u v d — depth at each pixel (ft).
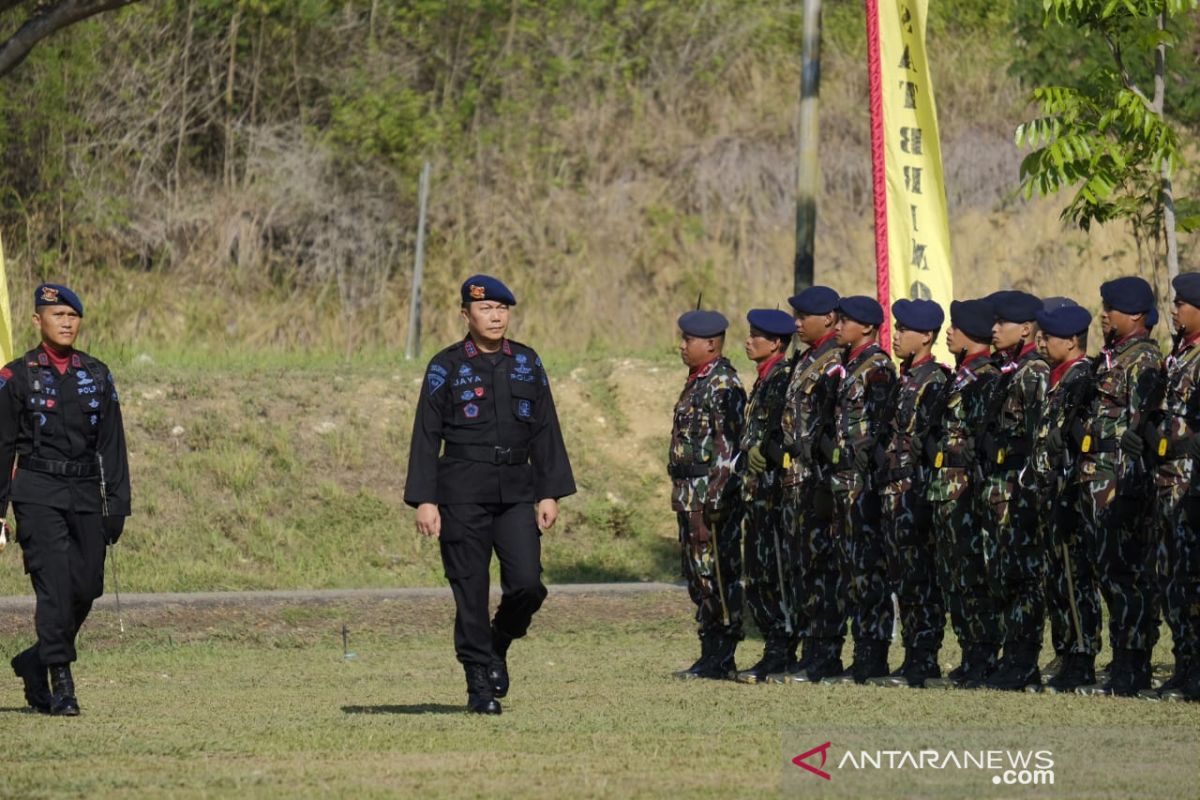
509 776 63.67
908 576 98.37
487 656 82.12
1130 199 125.70
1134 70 215.51
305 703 89.71
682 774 63.93
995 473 93.86
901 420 98.37
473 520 80.53
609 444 177.27
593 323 232.73
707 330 102.42
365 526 157.89
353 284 235.20
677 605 134.72
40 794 60.44
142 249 230.48
